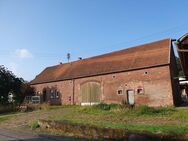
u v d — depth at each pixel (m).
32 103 45.97
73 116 27.30
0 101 44.91
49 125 21.81
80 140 16.73
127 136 14.67
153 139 13.33
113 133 15.73
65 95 47.84
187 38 8.68
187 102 41.41
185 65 10.52
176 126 16.69
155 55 38.19
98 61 46.41
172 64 37.72
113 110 27.45
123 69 39.34
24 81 53.31
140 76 37.53
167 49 37.97
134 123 20.08
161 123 19.42
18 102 46.75
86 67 46.91
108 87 41.06
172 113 23.98
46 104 42.72
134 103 37.53
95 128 17.12
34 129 22.81
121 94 39.31
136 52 42.06
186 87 17.05
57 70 54.09
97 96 42.44
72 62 53.09
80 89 45.19
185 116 21.81
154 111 25.09
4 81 45.22
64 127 19.89
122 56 43.31
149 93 36.34
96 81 42.88
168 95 34.59
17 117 32.41
